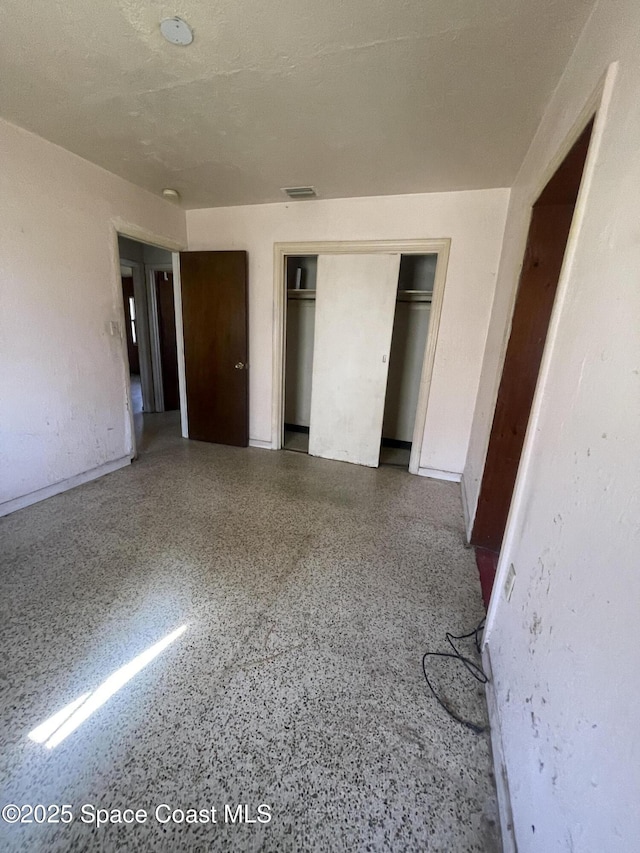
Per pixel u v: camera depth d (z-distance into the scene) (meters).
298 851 0.89
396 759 1.08
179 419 4.81
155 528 2.26
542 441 1.10
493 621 1.37
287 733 1.14
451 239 2.80
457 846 0.90
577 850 0.59
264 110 1.82
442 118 1.81
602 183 0.88
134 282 4.73
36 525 2.22
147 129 2.04
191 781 1.01
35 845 0.87
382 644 1.48
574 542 0.78
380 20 1.25
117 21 1.29
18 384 2.26
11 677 1.27
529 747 0.86
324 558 2.04
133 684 1.27
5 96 1.76
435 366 3.05
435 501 2.79
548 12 1.17
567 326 1.01
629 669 0.52
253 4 1.21
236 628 1.53
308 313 4.24
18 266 2.18
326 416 3.53
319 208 3.10
